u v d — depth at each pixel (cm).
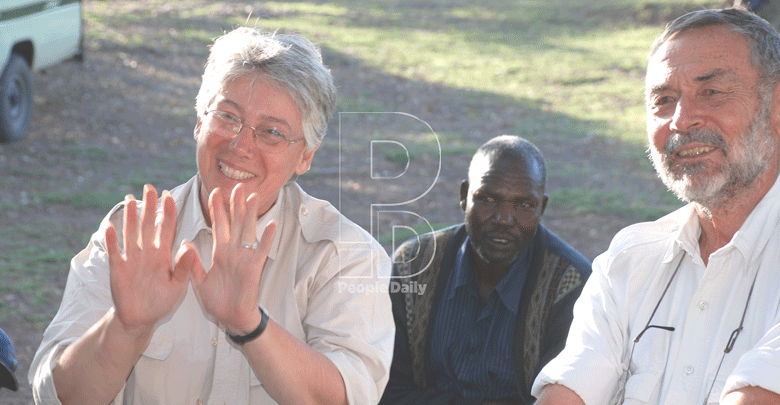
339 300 239
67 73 1491
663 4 2311
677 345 233
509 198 324
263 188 236
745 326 224
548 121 1416
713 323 230
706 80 228
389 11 2492
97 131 1208
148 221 209
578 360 241
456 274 342
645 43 2030
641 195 1021
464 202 359
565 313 321
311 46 242
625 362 243
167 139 1213
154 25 2041
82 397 216
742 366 206
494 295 335
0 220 850
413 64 1845
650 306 242
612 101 1549
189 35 1945
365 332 237
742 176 228
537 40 2123
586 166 1159
